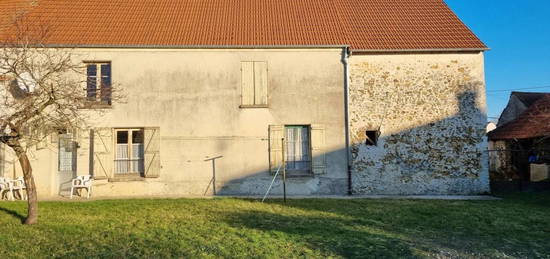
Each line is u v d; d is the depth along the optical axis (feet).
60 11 49.06
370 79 46.80
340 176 45.73
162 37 46.21
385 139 46.34
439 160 46.29
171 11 50.98
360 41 47.55
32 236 25.85
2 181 41.45
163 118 45.11
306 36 47.62
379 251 23.66
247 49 46.19
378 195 45.19
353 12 52.37
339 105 46.29
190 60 45.80
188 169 45.09
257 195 44.68
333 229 28.43
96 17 48.60
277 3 53.72
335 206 37.09
